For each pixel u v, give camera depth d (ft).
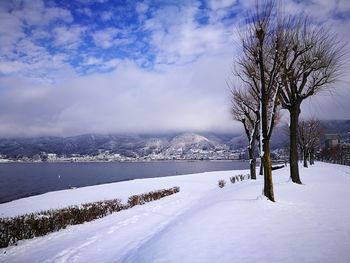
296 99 69.10
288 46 48.96
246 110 105.09
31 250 34.01
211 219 33.99
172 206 60.44
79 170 478.18
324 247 22.91
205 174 185.16
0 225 40.11
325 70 65.51
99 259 28.86
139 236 36.78
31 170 480.64
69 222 48.26
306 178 87.56
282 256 21.20
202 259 21.90
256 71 50.26
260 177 115.14
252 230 28.43
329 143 332.60
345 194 52.19
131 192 104.94
